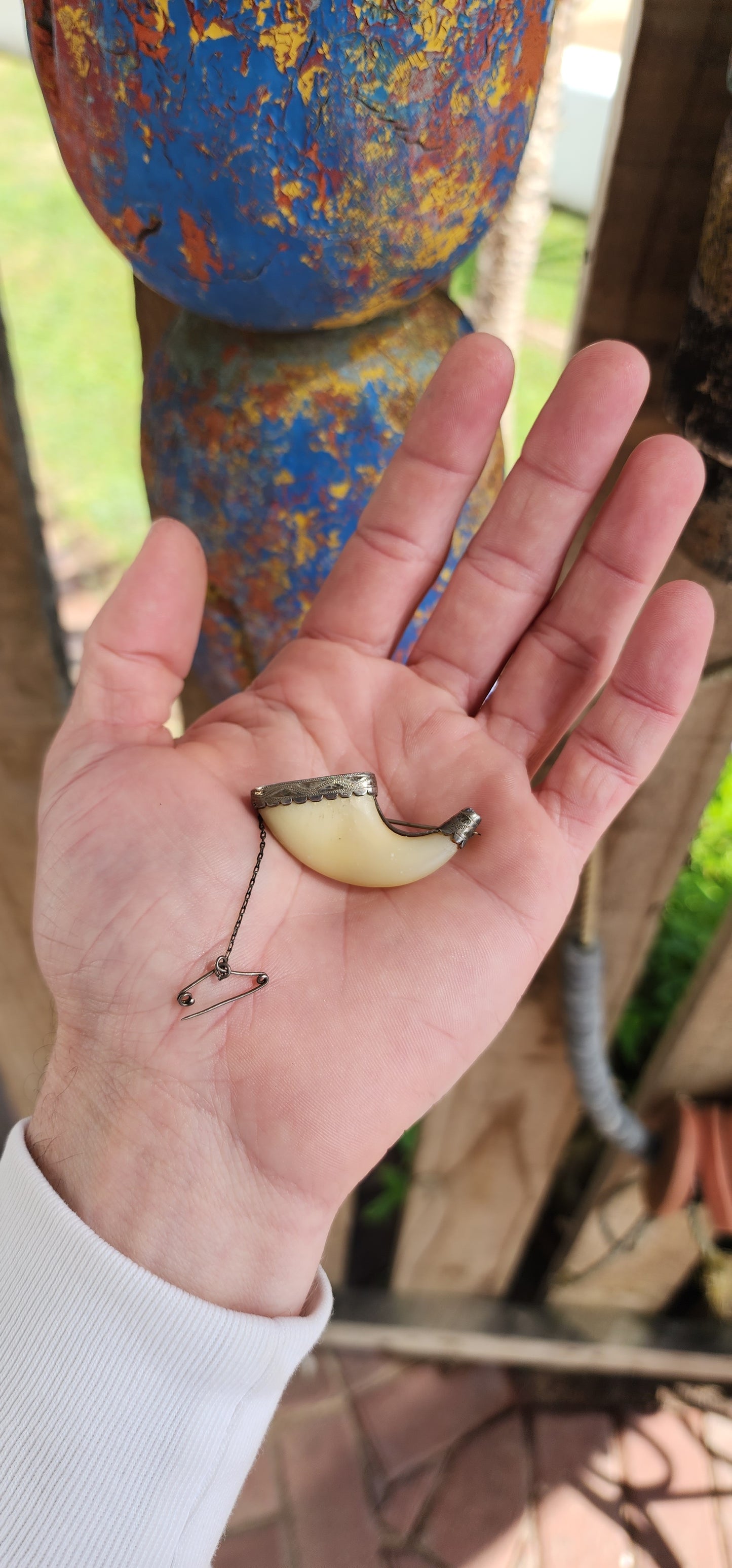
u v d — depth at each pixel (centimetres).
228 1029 19
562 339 77
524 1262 43
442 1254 40
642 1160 33
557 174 89
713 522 20
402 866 20
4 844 31
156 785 20
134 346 84
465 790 21
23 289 89
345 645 22
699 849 46
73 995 20
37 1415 17
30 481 24
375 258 16
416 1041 19
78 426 77
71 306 88
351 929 20
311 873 21
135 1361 17
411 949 20
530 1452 39
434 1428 40
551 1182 42
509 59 15
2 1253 18
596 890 27
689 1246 37
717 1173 31
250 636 22
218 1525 18
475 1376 41
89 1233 17
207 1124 19
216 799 20
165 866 20
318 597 21
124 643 20
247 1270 18
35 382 80
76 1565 16
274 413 18
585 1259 39
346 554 20
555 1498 38
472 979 20
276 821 20
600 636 21
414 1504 38
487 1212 38
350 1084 19
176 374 19
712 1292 38
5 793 30
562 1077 33
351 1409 40
